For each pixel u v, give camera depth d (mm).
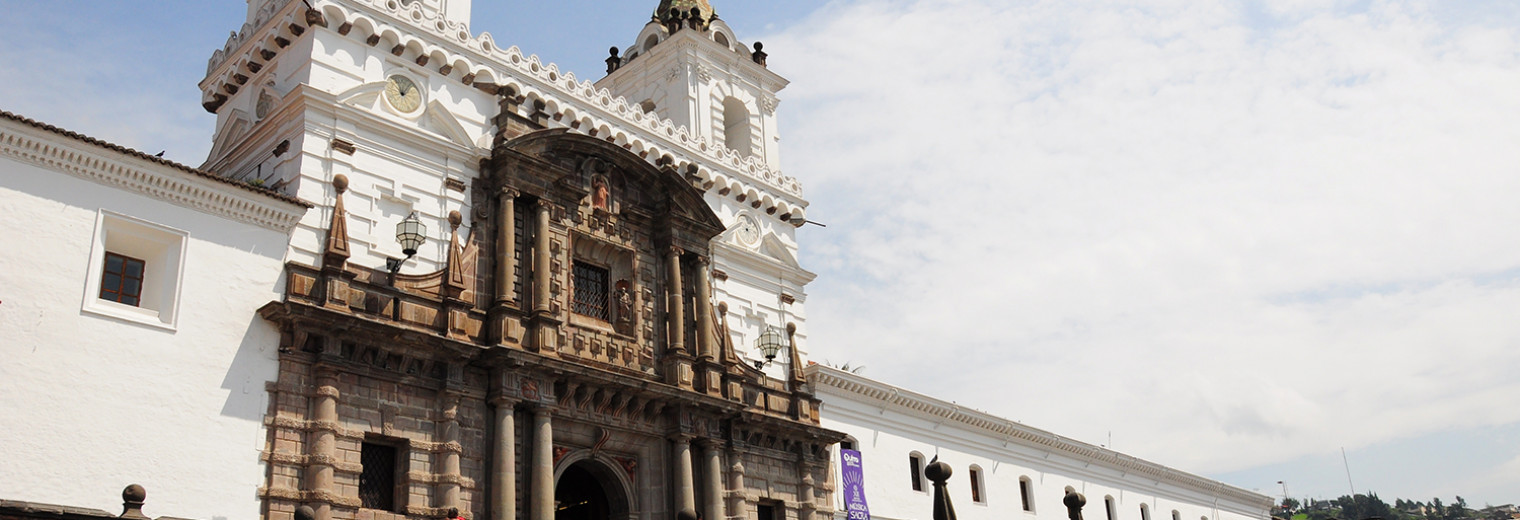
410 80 35969
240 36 38000
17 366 25359
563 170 37656
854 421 48562
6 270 25734
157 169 28547
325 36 34125
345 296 31109
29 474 24891
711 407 39156
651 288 40344
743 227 45781
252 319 29578
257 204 30359
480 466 32812
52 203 26953
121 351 27078
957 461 54406
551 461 33906
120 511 26031
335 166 32781
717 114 48469
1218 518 79750
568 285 37156
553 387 34906
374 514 29828
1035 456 60750
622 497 37250
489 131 37562
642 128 42781
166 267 28734
